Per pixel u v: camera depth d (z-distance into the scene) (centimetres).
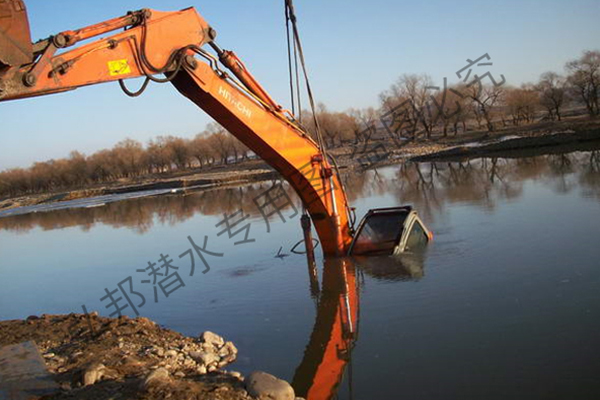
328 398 650
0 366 745
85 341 862
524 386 609
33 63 671
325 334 879
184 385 614
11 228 3997
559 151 3944
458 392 616
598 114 5741
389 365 719
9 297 1541
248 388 612
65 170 10500
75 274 1741
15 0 598
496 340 745
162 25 877
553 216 1520
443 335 791
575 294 876
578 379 608
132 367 729
